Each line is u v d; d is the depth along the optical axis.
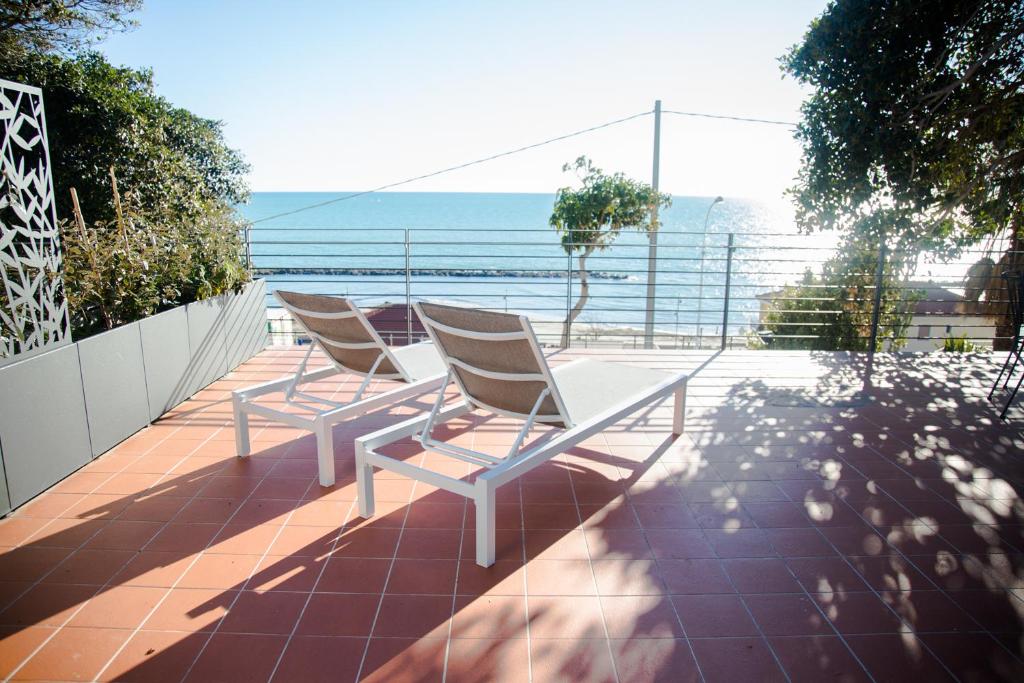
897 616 2.25
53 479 3.26
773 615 2.26
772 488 3.30
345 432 4.09
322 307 3.54
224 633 2.14
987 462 3.64
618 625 2.20
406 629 2.16
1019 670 1.98
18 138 3.38
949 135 5.75
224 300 5.41
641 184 11.65
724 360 6.12
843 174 6.02
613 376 3.88
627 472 3.50
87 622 2.20
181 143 13.70
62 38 7.88
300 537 2.78
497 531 2.85
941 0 5.30
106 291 4.27
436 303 2.93
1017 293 4.65
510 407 3.21
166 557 2.61
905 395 4.95
